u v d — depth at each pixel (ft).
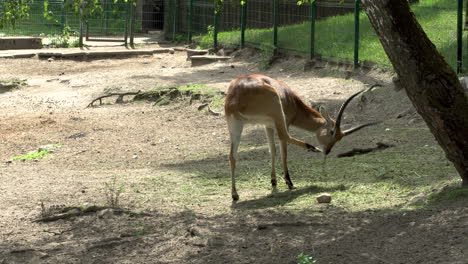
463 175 24.38
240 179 32.53
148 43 93.91
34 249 21.65
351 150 36.35
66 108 57.77
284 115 29.19
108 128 49.88
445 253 18.17
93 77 70.44
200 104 53.88
